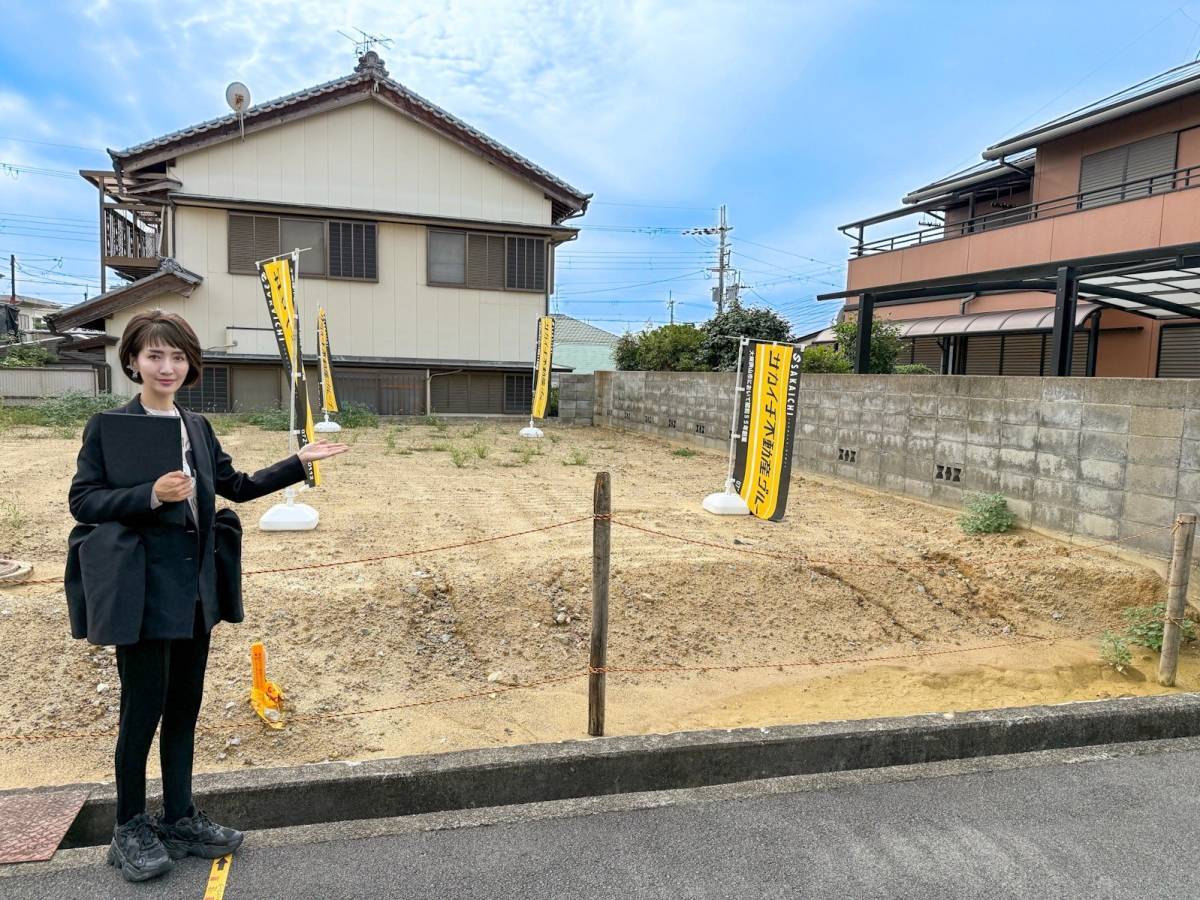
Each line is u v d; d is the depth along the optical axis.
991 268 14.05
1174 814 2.76
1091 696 4.19
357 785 2.68
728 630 4.68
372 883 2.25
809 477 9.27
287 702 3.50
